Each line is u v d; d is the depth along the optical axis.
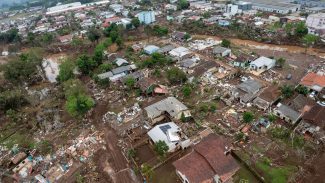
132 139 42.91
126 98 55.88
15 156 41.00
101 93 58.97
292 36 85.00
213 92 55.28
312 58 71.94
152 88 55.81
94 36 95.75
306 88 52.72
